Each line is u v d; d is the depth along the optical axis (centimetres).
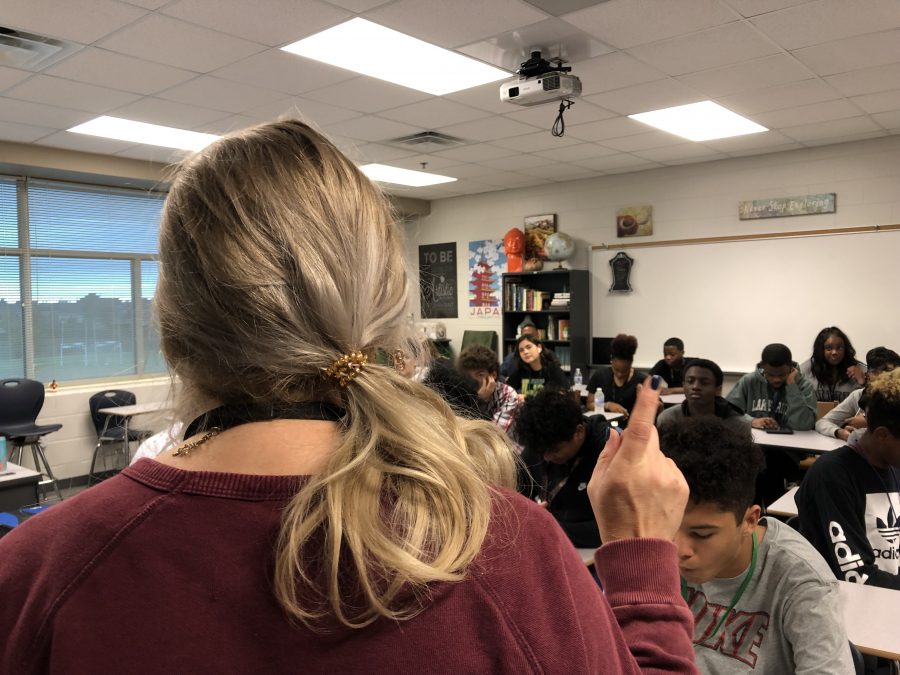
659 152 568
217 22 293
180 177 45
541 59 336
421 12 287
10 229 566
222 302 40
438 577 35
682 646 49
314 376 42
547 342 704
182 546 37
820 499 192
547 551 40
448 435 44
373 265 44
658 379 58
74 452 588
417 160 593
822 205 548
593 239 686
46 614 36
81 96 397
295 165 44
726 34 315
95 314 623
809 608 123
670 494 55
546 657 36
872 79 381
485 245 773
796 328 567
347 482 37
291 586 35
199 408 44
